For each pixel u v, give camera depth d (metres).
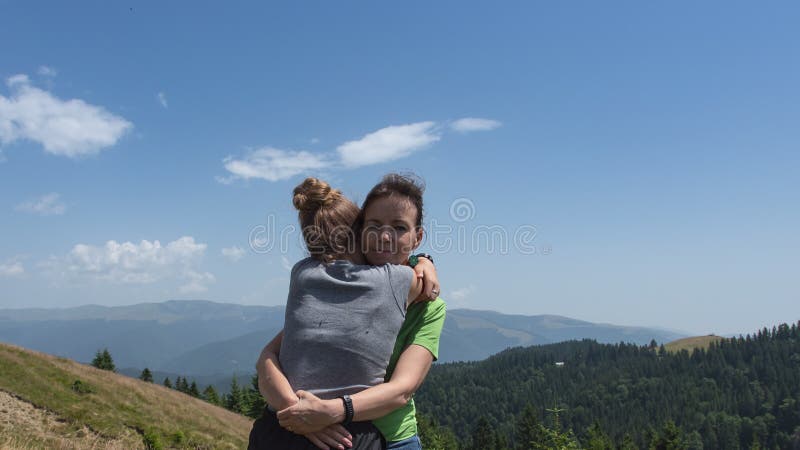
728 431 140.62
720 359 199.62
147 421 27.28
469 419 178.62
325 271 2.18
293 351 2.10
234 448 27.80
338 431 1.99
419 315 2.31
